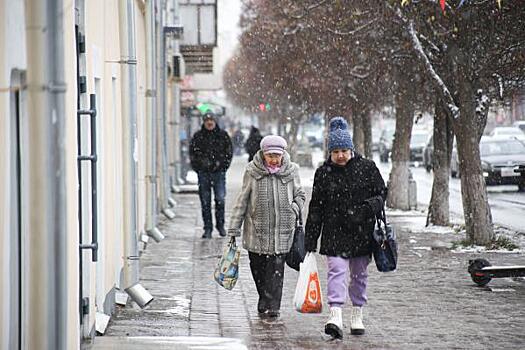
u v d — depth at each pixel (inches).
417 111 2605.8
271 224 922.7
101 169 894.4
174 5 2578.7
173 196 2810.0
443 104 1499.8
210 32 2674.7
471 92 1466.5
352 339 824.3
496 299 1021.8
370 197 818.2
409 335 839.7
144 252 1464.1
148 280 1170.0
